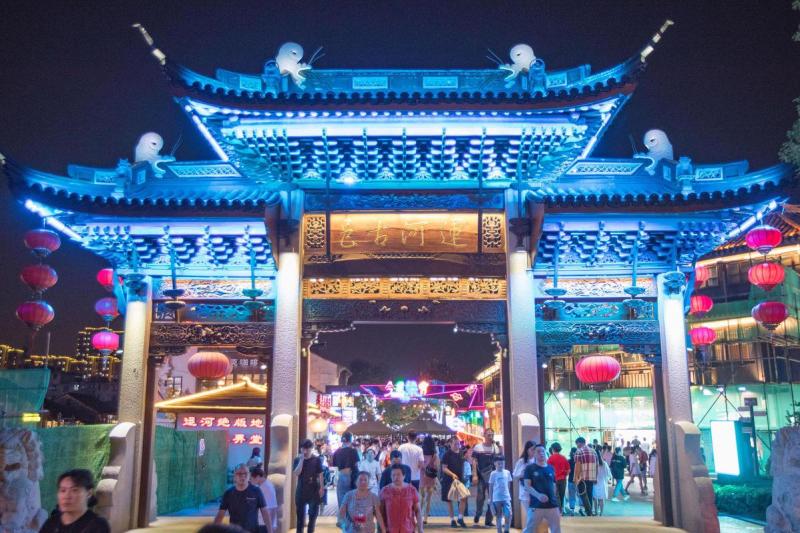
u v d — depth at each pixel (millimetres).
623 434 43906
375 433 35188
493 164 17594
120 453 16562
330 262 17578
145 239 17531
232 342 17562
